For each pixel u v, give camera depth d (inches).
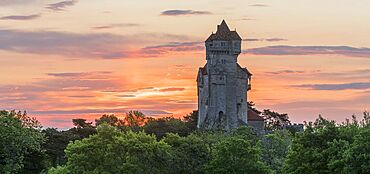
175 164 3850.9
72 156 3757.4
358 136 3134.8
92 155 3767.2
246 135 5856.3
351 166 3038.9
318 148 3329.2
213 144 4426.7
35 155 5270.7
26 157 5093.5
